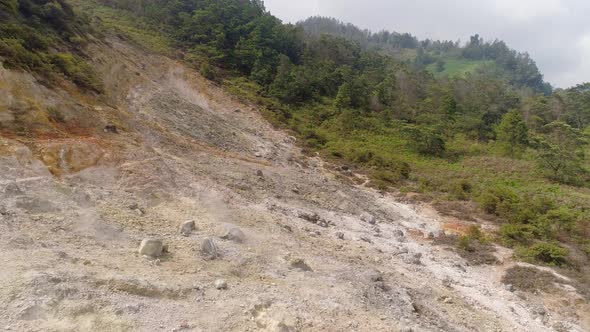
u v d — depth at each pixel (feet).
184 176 43.78
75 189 32.30
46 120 42.19
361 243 43.37
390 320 25.88
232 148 73.41
